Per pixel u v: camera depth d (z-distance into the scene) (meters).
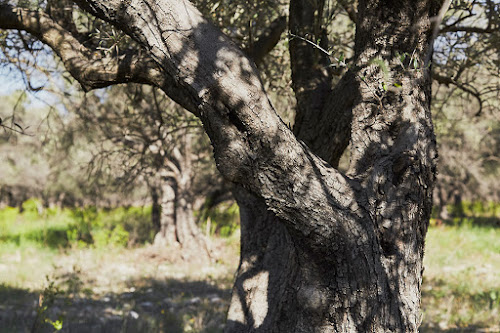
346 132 3.65
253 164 2.63
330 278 2.89
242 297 4.21
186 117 6.27
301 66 4.21
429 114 3.24
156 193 19.17
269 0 4.78
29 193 29.50
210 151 10.34
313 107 4.03
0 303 8.20
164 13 2.56
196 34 2.56
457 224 22.73
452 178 24.28
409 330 2.95
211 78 2.54
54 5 3.98
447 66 5.15
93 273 12.02
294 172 2.66
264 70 5.84
